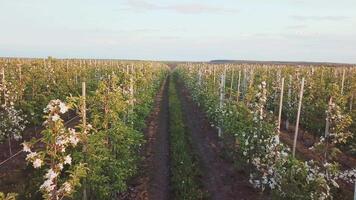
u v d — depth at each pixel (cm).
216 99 2358
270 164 1251
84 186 1030
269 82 2941
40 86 2344
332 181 1045
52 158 814
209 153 1925
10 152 1764
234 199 1375
